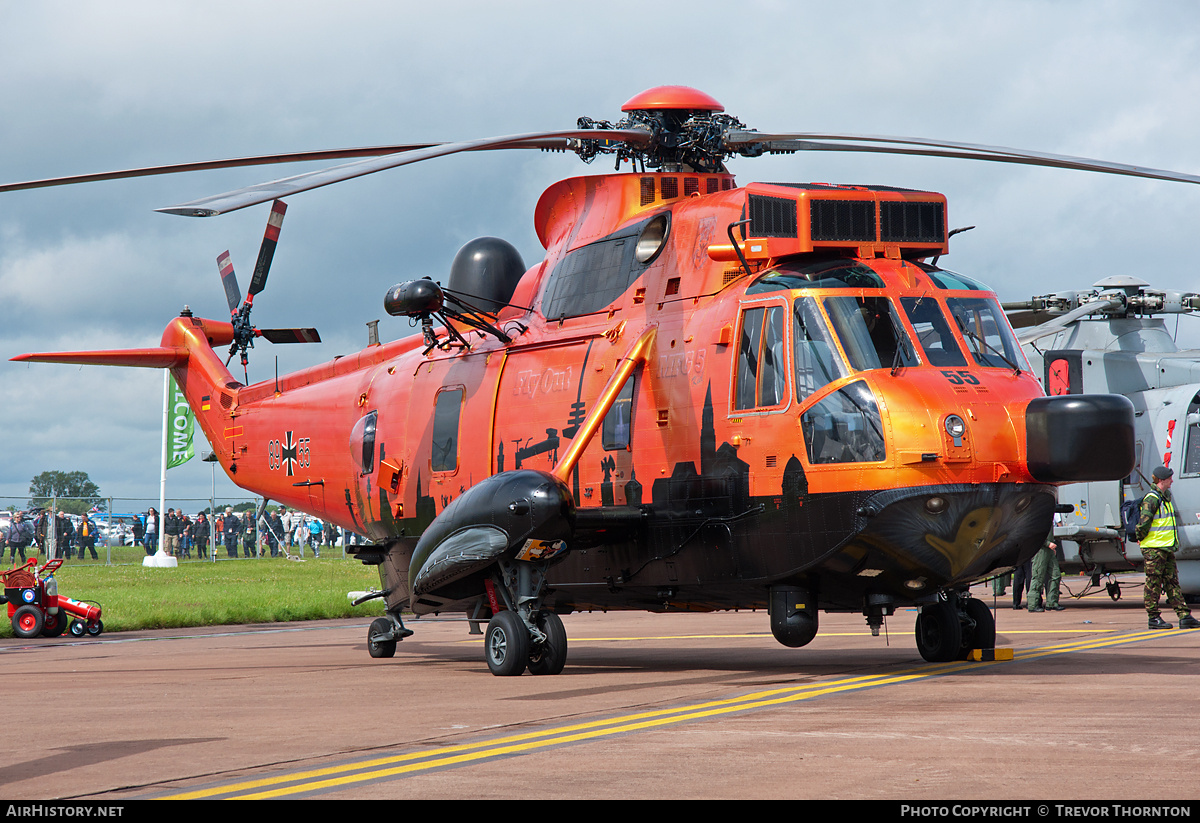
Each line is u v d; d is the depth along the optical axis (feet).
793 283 54.13
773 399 53.42
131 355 98.94
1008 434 50.34
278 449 88.58
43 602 94.48
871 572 52.13
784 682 51.83
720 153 65.51
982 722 38.14
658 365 58.75
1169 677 50.65
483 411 67.72
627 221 63.93
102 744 38.68
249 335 92.02
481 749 35.65
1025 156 59.21
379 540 77.25
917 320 53.21
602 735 37.47
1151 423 102.78
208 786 31.04
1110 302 109.81
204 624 108.47
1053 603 105.70
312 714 45.80
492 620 59.52
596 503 61.00
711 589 57.00
